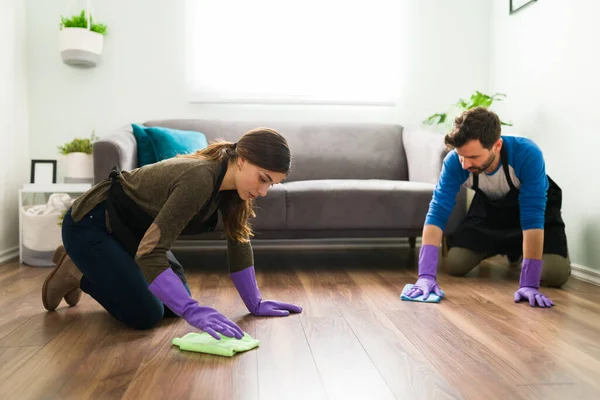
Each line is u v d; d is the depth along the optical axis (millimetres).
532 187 2209
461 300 2168
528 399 1176
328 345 1547
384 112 3842
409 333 1679
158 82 3664
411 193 2920
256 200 2836
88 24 3377
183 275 1994
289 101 3752
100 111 3621
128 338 1623
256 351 1490
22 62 3455
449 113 3521
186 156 1613
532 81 3289
